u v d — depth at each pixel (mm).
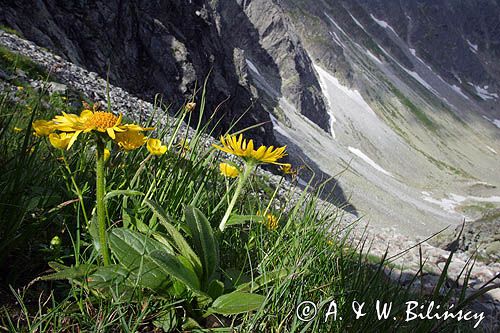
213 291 259
